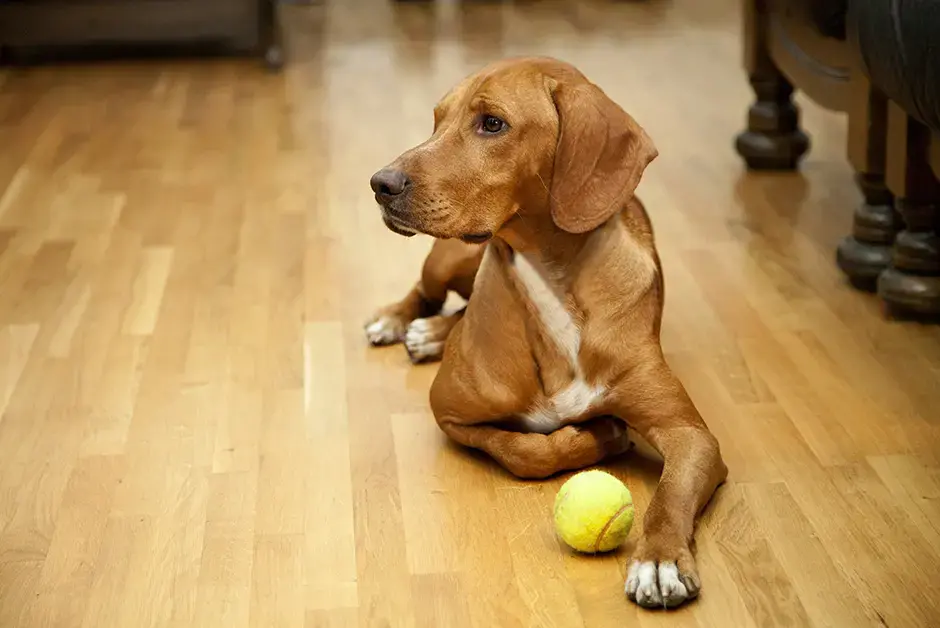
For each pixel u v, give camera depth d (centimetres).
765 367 275
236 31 518
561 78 217
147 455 245
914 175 280
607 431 234
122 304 312
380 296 316
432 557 212
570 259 222
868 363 276
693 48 541
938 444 243
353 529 220
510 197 215
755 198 375
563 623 195
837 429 249
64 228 362
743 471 235
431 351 279
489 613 198
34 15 513
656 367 223
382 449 246
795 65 354
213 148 428
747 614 195
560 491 211
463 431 238
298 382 273
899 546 212
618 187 217
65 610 201
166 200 382
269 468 240
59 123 455
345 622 197
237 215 370
